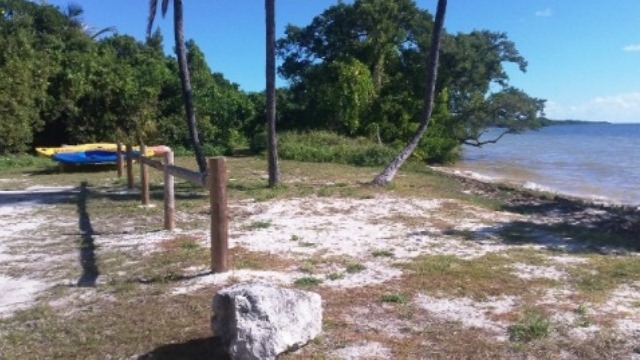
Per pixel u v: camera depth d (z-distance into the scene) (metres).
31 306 6.87
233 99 35.09
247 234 10.33
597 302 6.55
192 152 31.38
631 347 5.32
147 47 42.91
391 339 5.57
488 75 36.84
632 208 14.86
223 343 5.21
